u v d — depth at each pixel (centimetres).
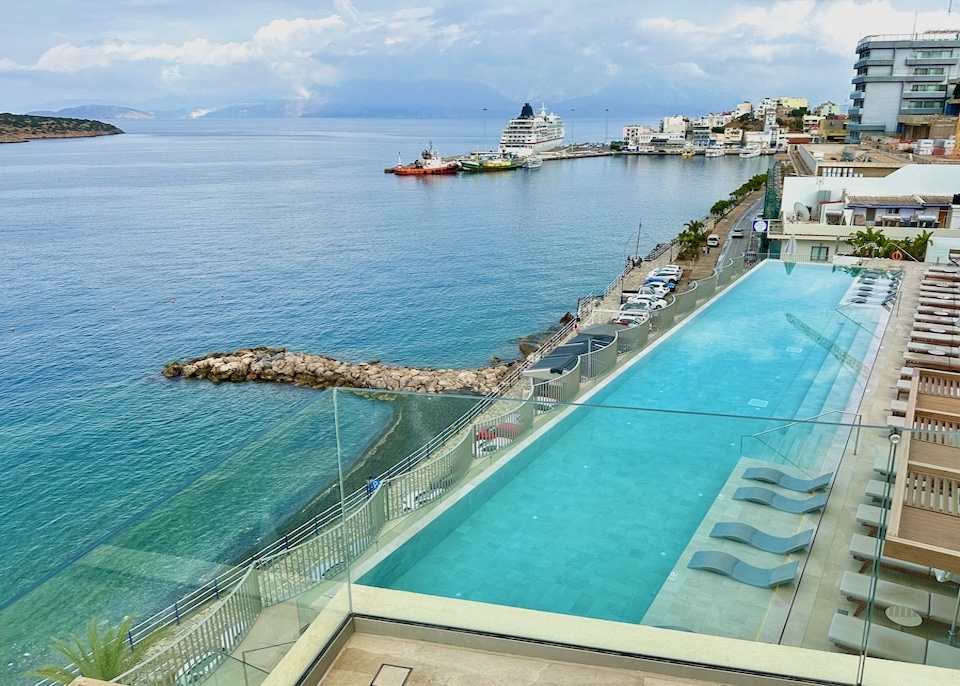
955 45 7600
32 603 482
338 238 8544
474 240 8288
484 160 17888
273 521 516
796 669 437
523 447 597
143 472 2872
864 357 1381
